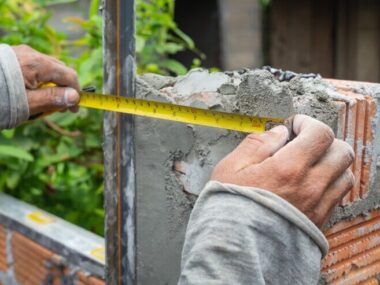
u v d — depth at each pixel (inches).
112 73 63.2
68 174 114.5
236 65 179.0
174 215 61.4
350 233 57.3
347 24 161.6
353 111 52.9
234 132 54.9
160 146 61.6
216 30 179.2
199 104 58.4
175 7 179.2
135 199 64.8
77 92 59.4
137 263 65.9
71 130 107.9
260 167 42.0
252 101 54.6
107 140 66.0
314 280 42.0
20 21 114.5
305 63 169.8
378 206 58.7
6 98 55.7
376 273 61.8
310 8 166.6
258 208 40.4
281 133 44.8
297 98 52.7
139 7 114.7
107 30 62.7
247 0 175.3
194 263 39.9
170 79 61.2
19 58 58.7
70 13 166.6
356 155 54.4
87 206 109.6
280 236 40.5
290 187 41.3
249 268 39.2
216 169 45.1
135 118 63.2
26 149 104.4
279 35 172.7
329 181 42.1
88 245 83.0
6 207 98.7
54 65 60.6
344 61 163.6
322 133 42.6
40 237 88.1
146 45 112.1
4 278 99.2
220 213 40.8
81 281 81.0
